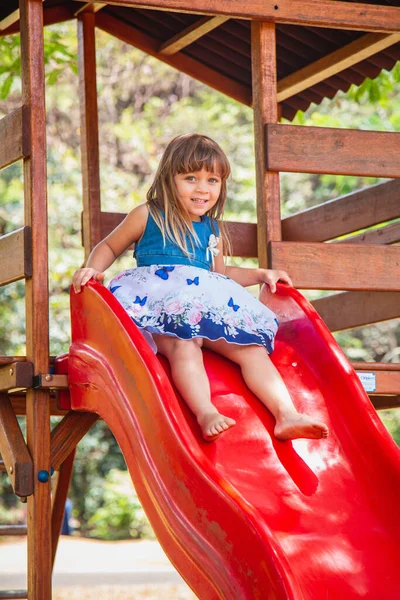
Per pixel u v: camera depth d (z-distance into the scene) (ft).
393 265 15.67
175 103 54.19
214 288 12.23
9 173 45.93
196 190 12.87
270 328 12.30
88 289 12.32
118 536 45.42
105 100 53.52
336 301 23.59
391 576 9.74
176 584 26.13
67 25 48.62
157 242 12.85
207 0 14.75
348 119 48.49
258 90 15.43
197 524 9.61
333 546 9.92
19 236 13.62
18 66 29.94
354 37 20.45
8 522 48.21
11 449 13.23
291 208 51.62
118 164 52.70
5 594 17.21
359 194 21.38
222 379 11.83
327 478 10.99
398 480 10.78
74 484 47.75
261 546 8.75
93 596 23.86
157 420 10.40
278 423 11.20
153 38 21.84
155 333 11.84
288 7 15.33
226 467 10.58
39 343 13.25
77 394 12.70
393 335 52.60
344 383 11.99
